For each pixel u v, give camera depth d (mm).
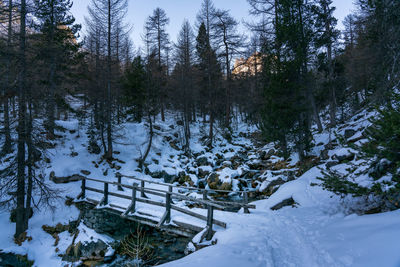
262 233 6164
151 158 21141
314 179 10906
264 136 16062
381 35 8039
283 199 10148
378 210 5367
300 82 14812
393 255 2957
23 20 10016
